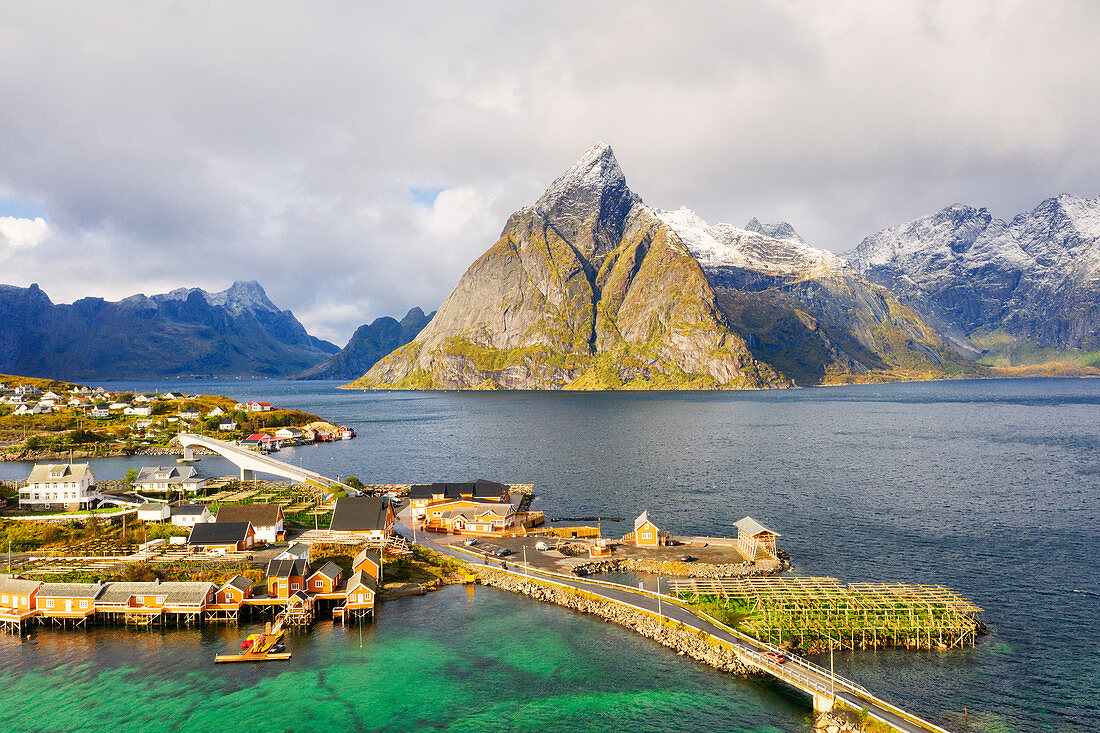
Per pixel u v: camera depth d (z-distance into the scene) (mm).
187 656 79812
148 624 88500
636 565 105625
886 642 77625
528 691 71000
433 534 124625
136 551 110750
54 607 89000
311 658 78938
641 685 71688
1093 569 101875
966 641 78250
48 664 77875
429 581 101250
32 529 121438
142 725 65688
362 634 85062
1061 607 87875
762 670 72938
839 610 82312
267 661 78375
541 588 96688
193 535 109812
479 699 69688
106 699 70375
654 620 84938
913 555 109062
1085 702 65938
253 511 115625
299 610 88500
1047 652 75812
